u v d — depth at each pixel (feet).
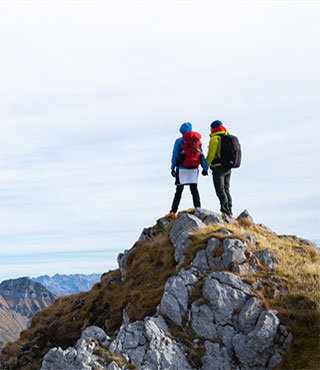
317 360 36.37
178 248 52.44
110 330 49.67
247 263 47.26
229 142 60.13
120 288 57.77
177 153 59.77
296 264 50.44
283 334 39.47
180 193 61.98
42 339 58.13
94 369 36.17
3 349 58.13
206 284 44.16
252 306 41.93
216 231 52.44
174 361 38.14
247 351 39.11
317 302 41.83
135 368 36.83
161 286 49.73
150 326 40.27
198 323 41.91
